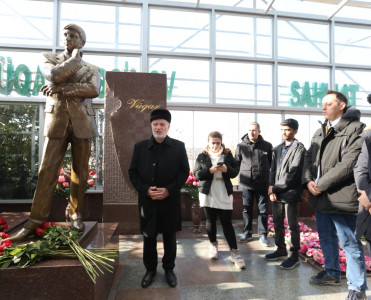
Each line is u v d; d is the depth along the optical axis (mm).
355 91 5633
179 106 5160
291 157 2572
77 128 2006
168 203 2086
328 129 2084
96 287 1601
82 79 2033
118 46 5129
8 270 1501
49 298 1520
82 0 5020
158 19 5281
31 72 4734
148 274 2188
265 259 2754
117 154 3844
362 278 1830
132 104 3936
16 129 4672
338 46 5707
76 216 2117
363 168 1688
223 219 2576
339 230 1946
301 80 5539
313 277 2203
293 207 2539
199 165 2660
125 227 3750
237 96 5395
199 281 2234
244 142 3592
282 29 5613
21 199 4602
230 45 5477
